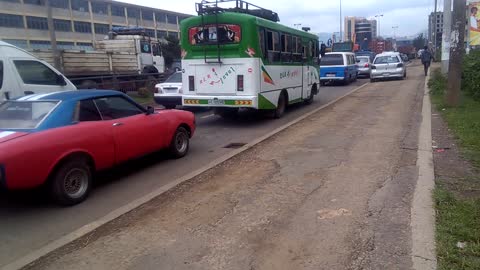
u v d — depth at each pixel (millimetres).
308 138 9406
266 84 11695
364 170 6598
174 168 7426
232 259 3982
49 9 15961
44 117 5621
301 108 15156
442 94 15125
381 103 15180
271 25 11891
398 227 4445
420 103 14492
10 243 4637
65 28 70250
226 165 7348
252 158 7777
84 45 73250
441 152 7453
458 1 11672
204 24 11289
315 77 16578
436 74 21031
